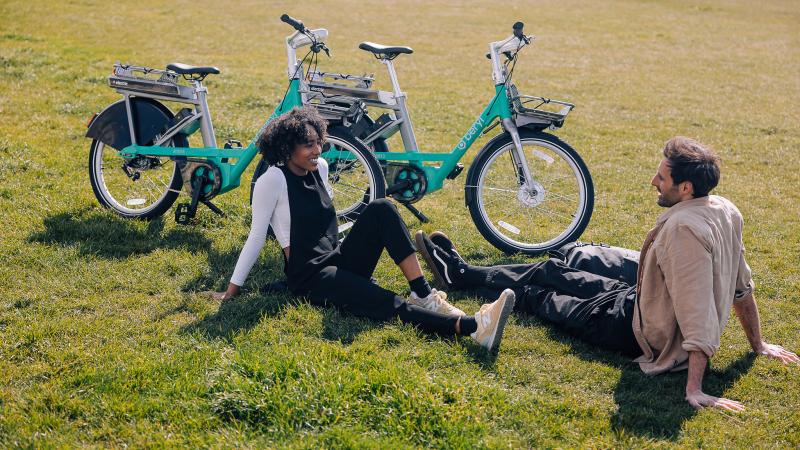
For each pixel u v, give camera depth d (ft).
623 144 29.63
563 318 13.67
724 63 53.47
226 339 13.03
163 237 17.78
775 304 15.60
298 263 14.15
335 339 13.25
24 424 10.62
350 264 14.26
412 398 11.07
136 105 18.76
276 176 14.10
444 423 10.71
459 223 19.99
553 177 24.49
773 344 13.80
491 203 21.71
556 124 17.88
